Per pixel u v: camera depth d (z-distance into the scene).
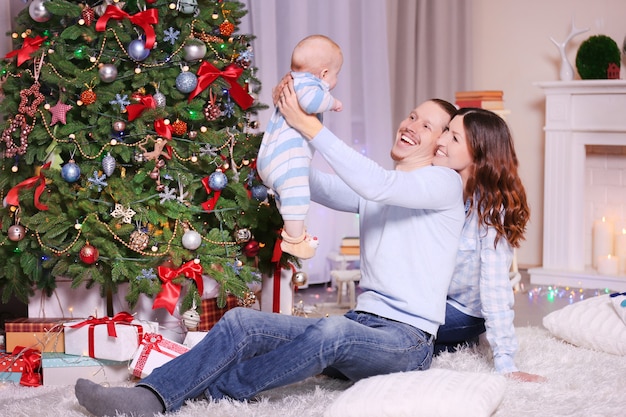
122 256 2.77
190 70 2.81
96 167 2.73
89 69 2.70
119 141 2.74
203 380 2.16
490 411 2.09
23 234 2.75
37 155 2.75
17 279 2.85
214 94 2.87
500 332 2.49
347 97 4.76
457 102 4.82
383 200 2.23
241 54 2.94
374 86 4.87
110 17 2.69
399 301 2.32
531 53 5.43
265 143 2.31
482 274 2.50
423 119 2.48
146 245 2.72
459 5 5.43
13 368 2.71
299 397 2.32
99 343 2.63
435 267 2.33
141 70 2.76
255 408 2.20
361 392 2.13
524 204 2.51
